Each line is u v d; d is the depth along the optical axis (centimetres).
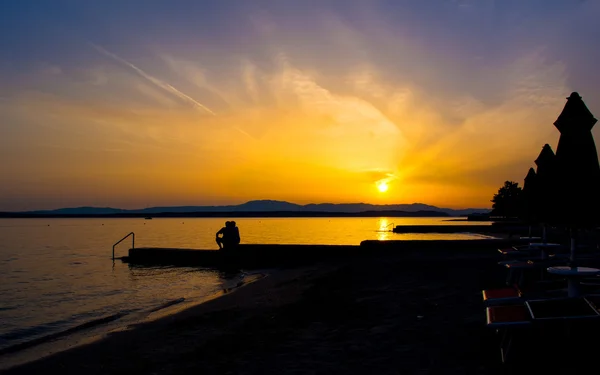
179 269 2748
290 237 6525
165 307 1462
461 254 2148
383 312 1028
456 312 967
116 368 771
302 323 995
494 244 2306
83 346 926
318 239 5925
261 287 1673
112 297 1789
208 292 1798
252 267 2756
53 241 6266
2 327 1314
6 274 2627
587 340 676
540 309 579
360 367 675
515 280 1224
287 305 1232
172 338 951
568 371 582
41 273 2661
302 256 2689
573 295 682
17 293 1947
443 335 805
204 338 930
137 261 3112
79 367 793
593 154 653
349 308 1107
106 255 3900
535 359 634
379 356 719
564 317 541
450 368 641
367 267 1822
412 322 914
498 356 675
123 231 10319
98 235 8288
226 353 804
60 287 2103
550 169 687
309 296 1345
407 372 640
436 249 2380
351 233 7938
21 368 810
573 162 650
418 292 1229
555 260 981
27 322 1379
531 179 1178
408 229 6253
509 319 577
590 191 638
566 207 648
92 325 1245
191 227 13362
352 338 835
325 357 736
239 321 1071
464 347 729
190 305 1413
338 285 1495
